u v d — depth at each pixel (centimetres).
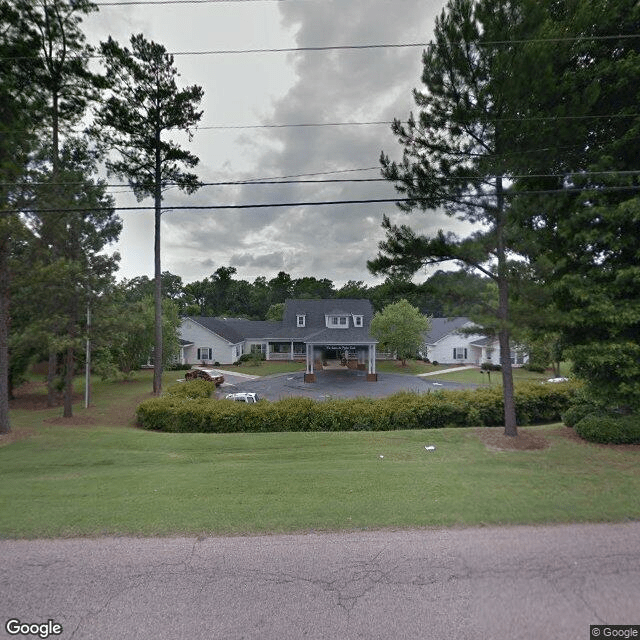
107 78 1491
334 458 717
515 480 564
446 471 611
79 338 1209
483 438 825
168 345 2630
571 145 713
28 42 1204
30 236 923
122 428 1126
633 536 400
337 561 357
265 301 6762
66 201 1030
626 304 702
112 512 462
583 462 654
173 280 6097
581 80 693
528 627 274
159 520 441
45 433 973
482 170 729
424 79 761
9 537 405
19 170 888
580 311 726
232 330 4016
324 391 2258
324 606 297
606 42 691
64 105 1421
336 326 3422
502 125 702
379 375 3005
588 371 815
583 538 396
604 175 693
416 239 803
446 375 3005
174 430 1109
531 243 722
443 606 296
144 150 1681
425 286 820
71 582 329
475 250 732
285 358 3912
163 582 328
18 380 1750
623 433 755
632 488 530
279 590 316
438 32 732
